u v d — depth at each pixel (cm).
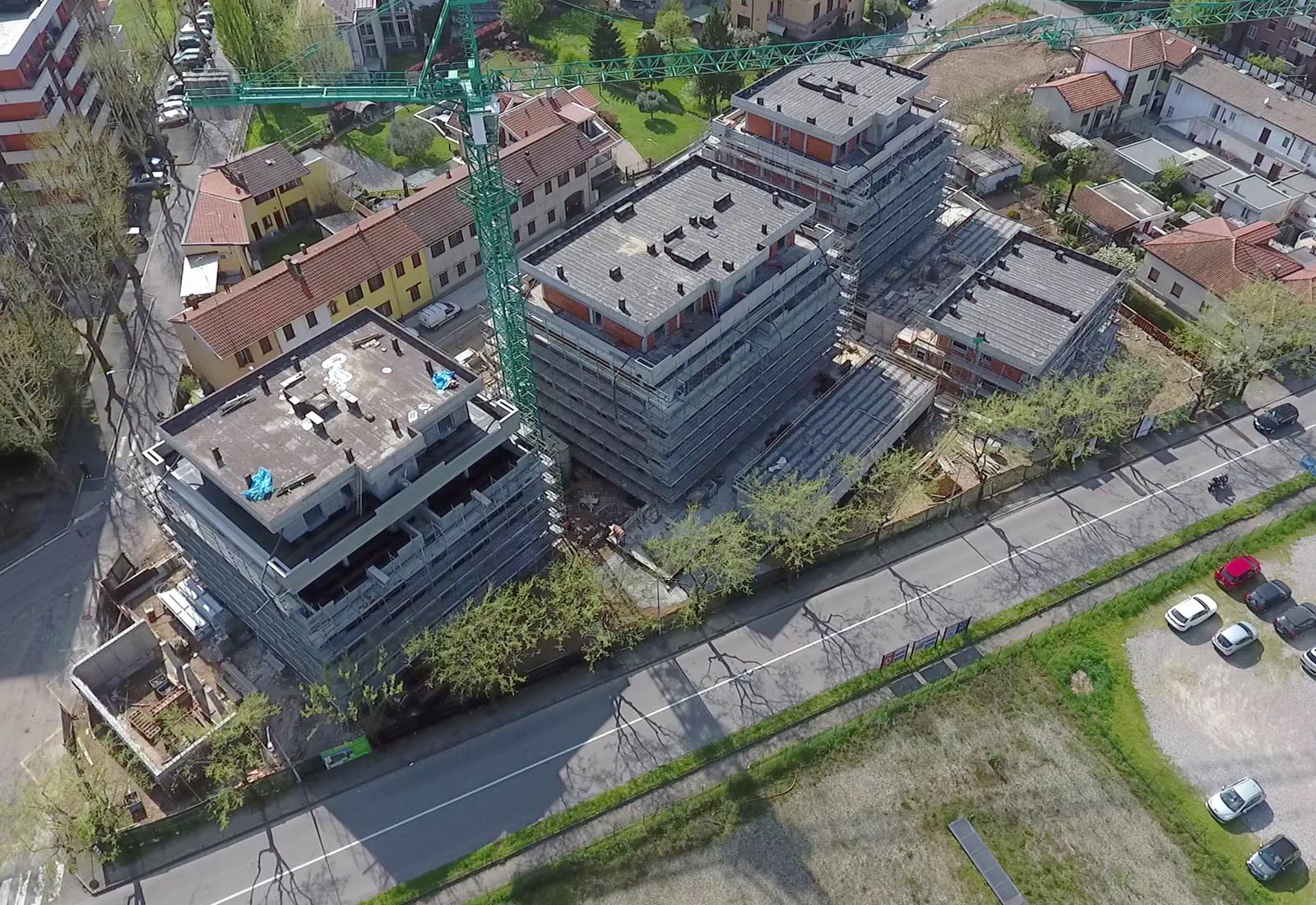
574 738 8325
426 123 14975
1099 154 14075
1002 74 17038
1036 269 11469
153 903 7381
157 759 7944
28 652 8912
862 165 11256
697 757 8150
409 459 7719
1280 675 8631
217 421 7825
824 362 11406
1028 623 9075
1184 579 9312
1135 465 10519
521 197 13175
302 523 7431
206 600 8950
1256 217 13275
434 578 8269
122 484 10331
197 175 14900
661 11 18175
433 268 12588
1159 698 8481
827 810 7812
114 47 14612
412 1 17712
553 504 9588
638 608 9231
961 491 10181
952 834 7631
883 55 17562
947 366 11125
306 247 13550
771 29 18175
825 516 9212
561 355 9719
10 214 12662
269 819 7838
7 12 13450
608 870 7475
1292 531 9781
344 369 8256
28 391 10206
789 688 8644
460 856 7588
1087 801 7831
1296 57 16162
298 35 15588
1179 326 11994
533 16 17900
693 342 9019
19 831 7719
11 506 10088
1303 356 11331
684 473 9844
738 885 7406
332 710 8225
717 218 10000
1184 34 17012
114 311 12381
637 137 15775
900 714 8381
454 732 8375
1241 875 7369
